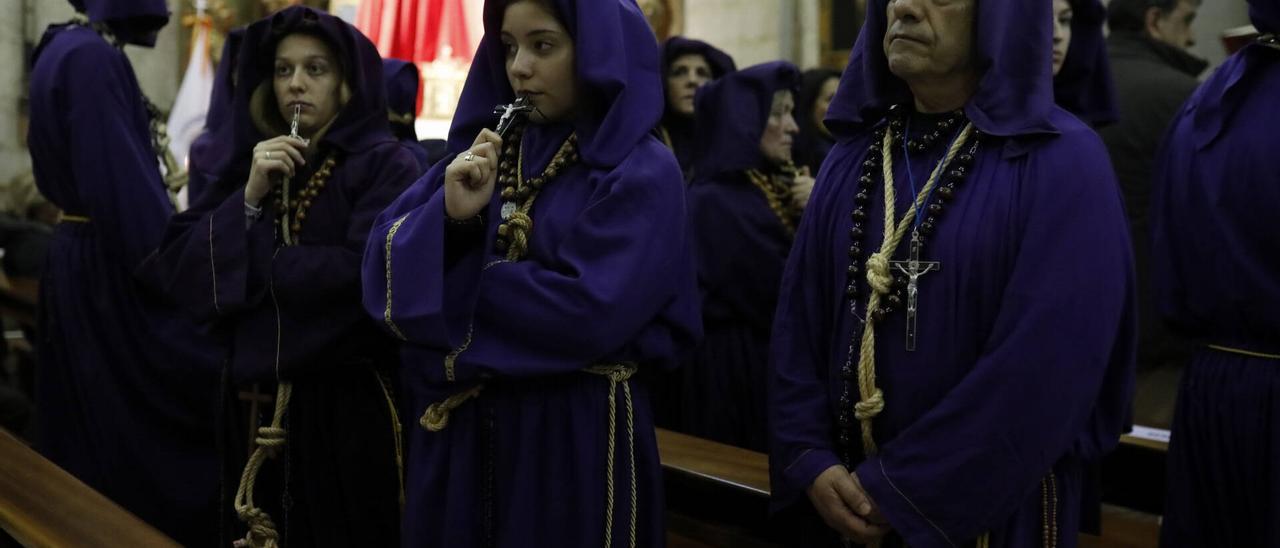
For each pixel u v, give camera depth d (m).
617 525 2.02
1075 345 1.68
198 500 3.75
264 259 2.43
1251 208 2.24
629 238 1.94
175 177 4.13
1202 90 2.43
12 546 2.57
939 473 1.71
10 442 2.97
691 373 3.77
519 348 1.93
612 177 1.98
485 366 1.92
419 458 2.09
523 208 2.07
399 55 4.60
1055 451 1.69
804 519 2.05
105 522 2.35
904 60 1.86
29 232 6.42
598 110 2.07
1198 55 5.74
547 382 2.02
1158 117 4.26
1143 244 4.37
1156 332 4.39
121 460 3.72
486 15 2.19
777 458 1.96
